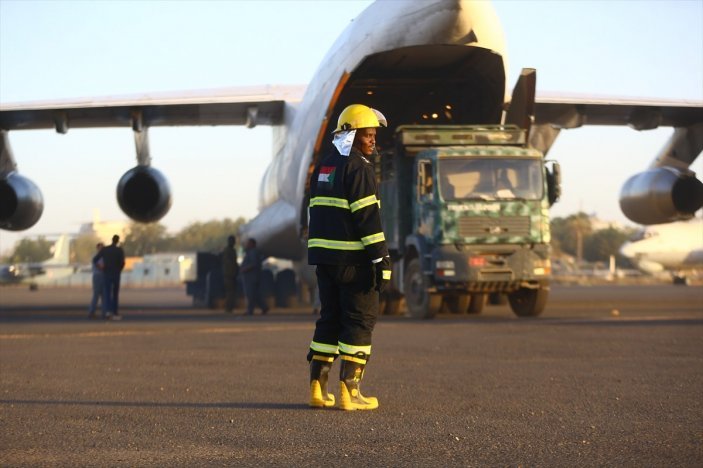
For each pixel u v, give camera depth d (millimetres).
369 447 7512
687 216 34656
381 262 9773
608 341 19062
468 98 32750
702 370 13602
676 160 37188
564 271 157000
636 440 7785
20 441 7875
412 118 34219
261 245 41438
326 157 10203
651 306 39656
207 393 11312
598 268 190750
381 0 29359
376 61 29578
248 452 7316
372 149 10219
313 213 10148
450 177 28609
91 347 18922
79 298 70562
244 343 19750
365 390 11508
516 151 29125
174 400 10656
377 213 9852
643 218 35000
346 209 9891
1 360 16016
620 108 35531
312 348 10133
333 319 10070
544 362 15031
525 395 10938
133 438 8008
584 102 33719
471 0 27219
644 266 84438
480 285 28875
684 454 7145
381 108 33688
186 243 183625
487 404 10164
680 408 9695
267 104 36031
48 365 15078
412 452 7277
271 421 8961
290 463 6859
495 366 14461
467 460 6945
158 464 6852
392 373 13508
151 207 36406
